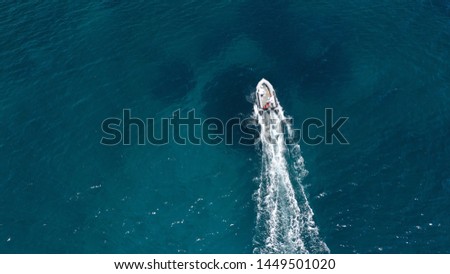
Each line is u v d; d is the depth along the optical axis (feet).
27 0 371.97
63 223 265.95
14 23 356.38
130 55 340.59
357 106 311.47
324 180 278.46
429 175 278.87
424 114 305.94
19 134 299.79
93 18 361.71
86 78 327.06
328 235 257.14
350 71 329.93
